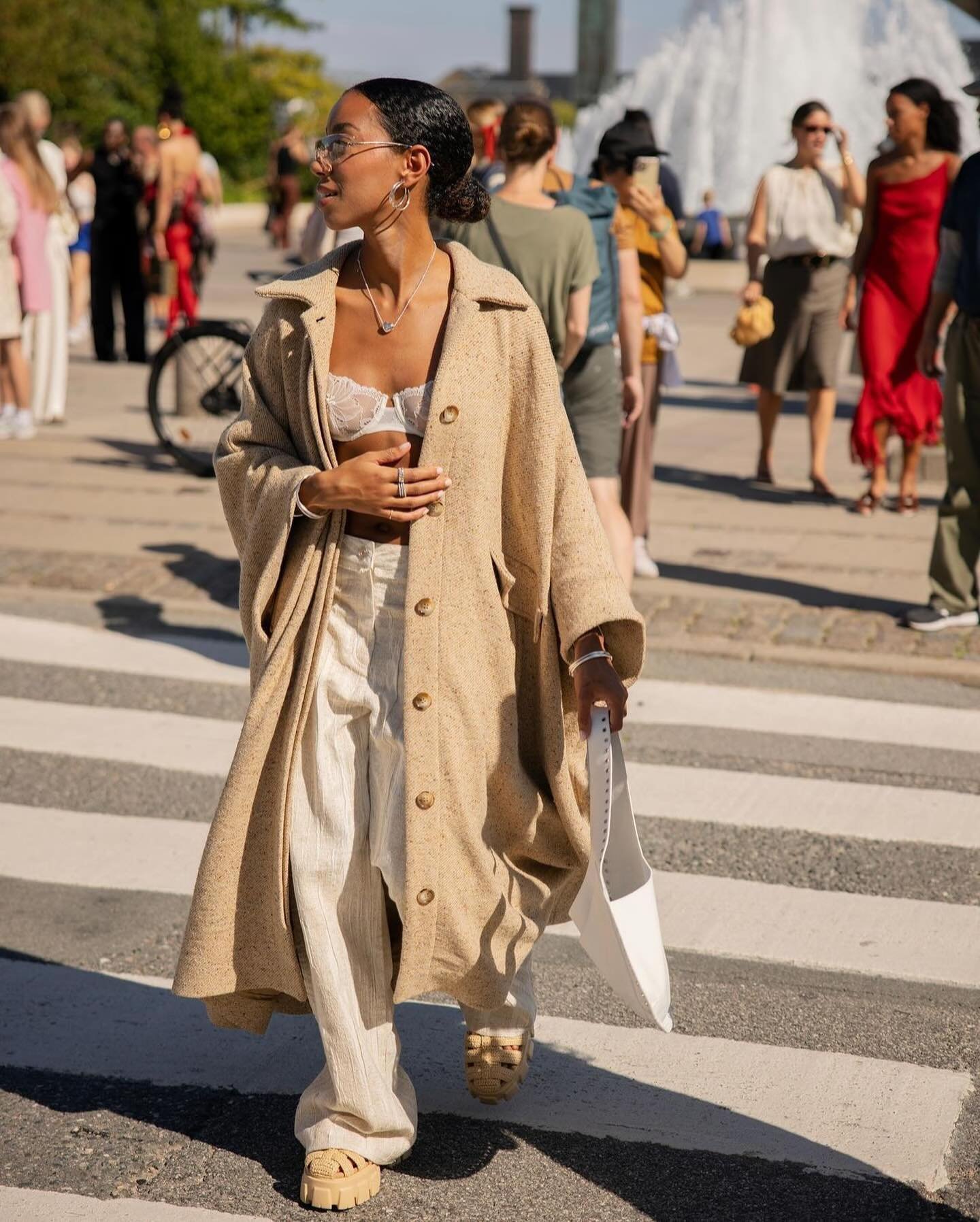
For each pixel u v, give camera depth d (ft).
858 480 33.63
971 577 22.71
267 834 9.64
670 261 23.99
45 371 38.73
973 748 18.65
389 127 9.18
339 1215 9.84
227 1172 10.36
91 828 16.10
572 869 10.27
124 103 145.59
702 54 104.99
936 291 22.25
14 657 21.52
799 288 30.83
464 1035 12.21
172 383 46.03
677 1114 11.08
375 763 9.57
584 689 9.52
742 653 21.75
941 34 102.63
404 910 9.42
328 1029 9.66
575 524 9.66
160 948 13.65
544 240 18.42
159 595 24.27
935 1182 10.27
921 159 28.07
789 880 15.01
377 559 9.45
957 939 13.80
